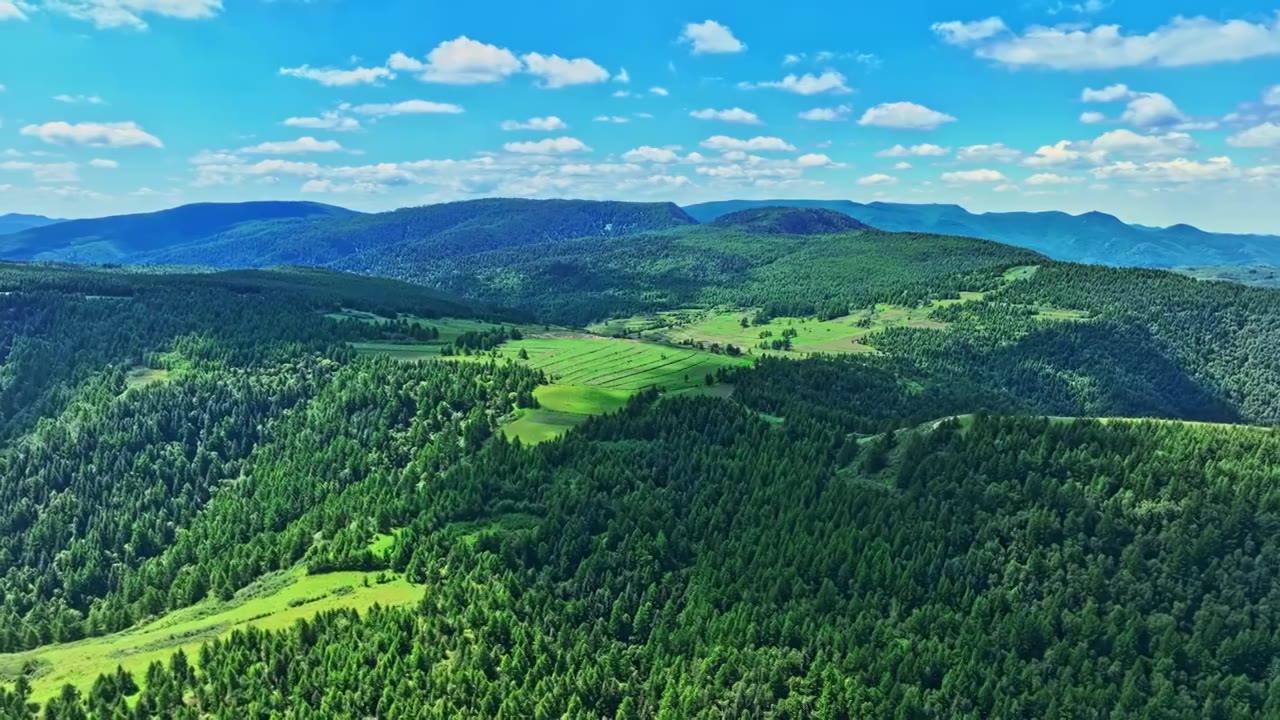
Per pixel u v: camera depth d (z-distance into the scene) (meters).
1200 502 169.75
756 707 141.25
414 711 133.88
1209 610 154.00
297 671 143.62
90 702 139.62
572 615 167.12
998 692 144.12
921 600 167.00
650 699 144.12
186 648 161.12
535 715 136.12
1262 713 138.12
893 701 143.00
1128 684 143.38
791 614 161.75
